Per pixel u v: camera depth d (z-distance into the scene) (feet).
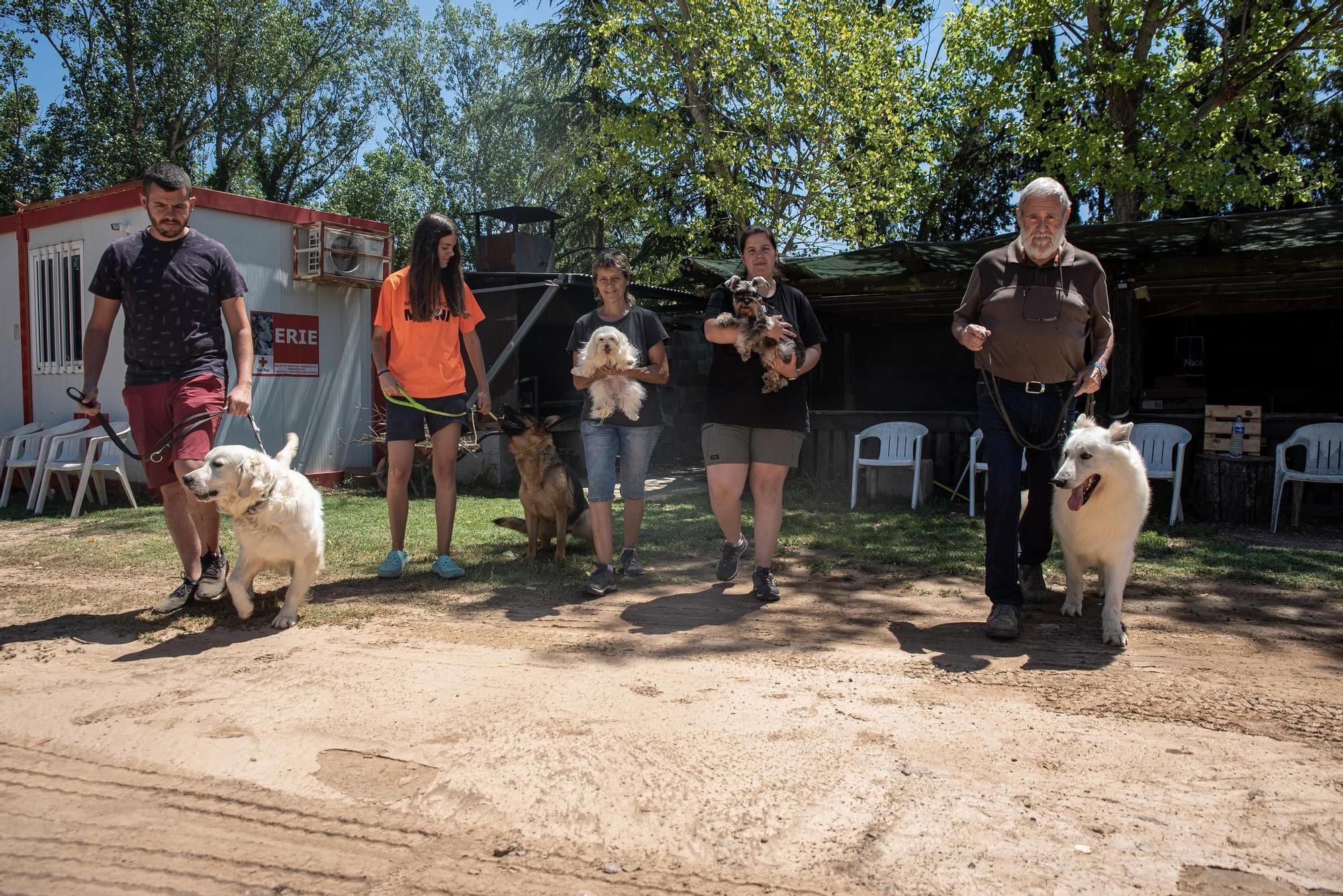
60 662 12.00
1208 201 43.32
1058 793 7.80
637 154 50.37
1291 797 7.71
